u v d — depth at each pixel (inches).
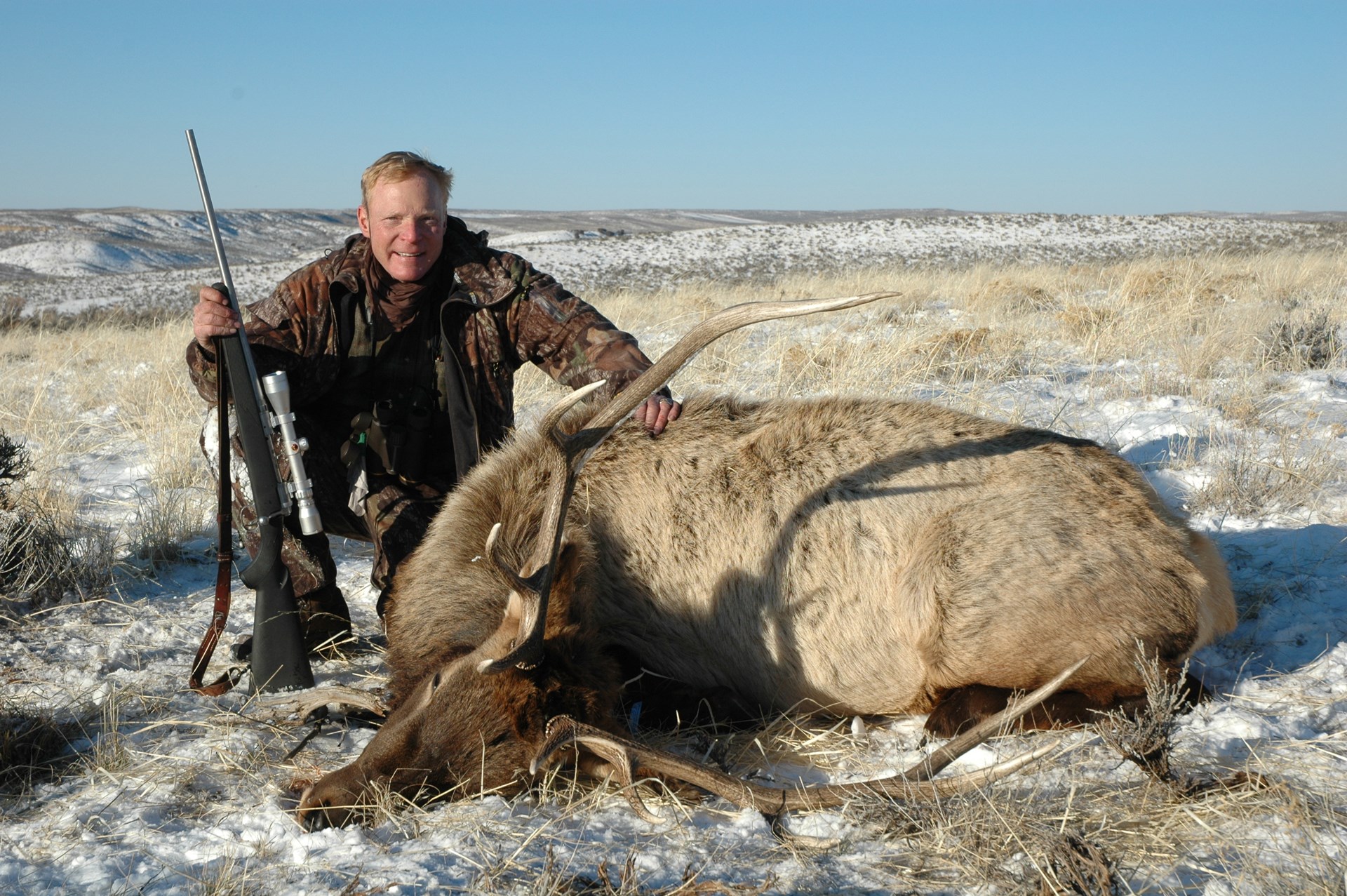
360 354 181.3
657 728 157.3
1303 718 148.2
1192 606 154.5
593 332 179.6
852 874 114.3
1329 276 621.6
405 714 134.2
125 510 274.2
